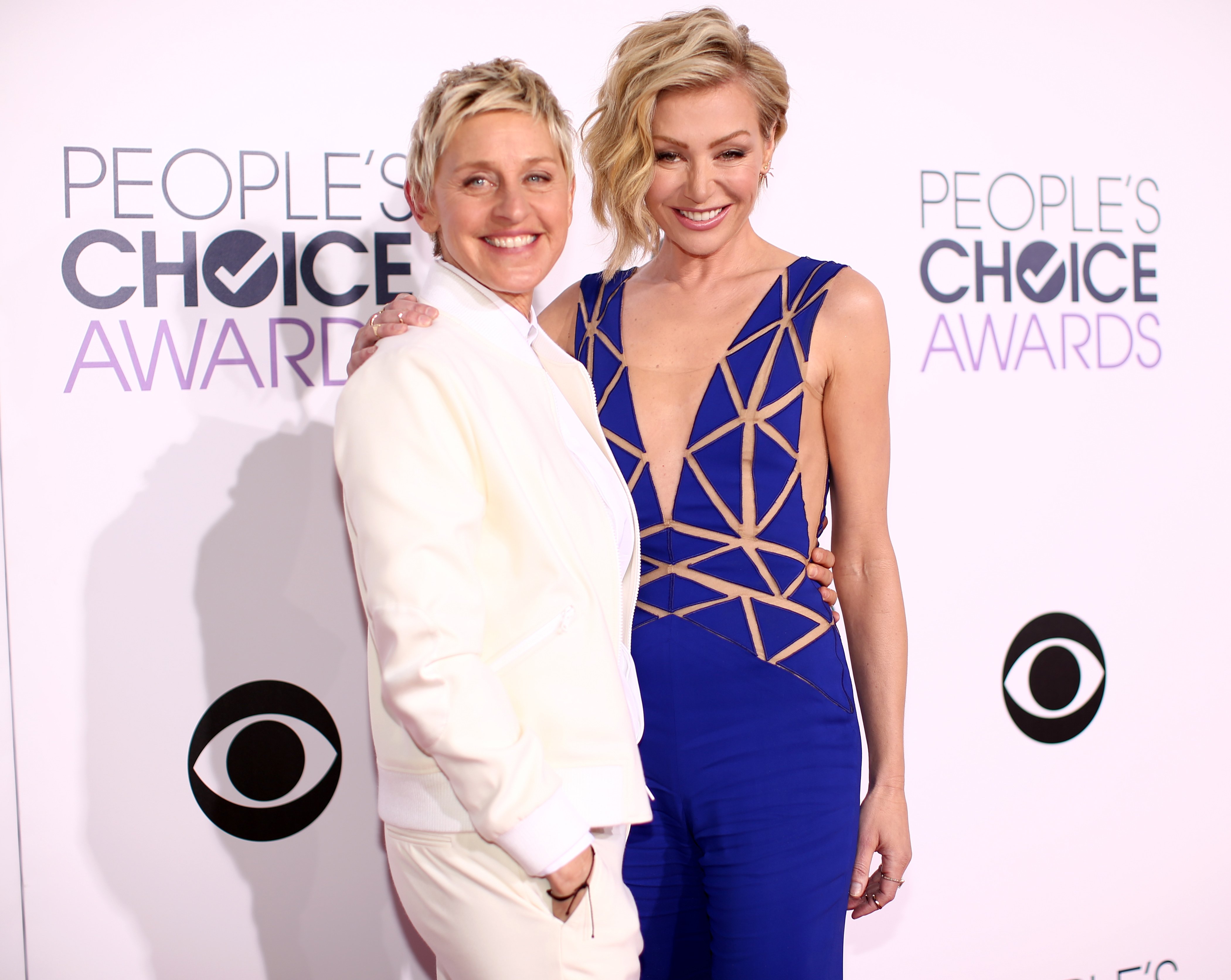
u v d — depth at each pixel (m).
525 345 1.07
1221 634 2.01
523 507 0.93
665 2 1.68
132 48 1.50
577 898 0.89
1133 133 1.92
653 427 1.25
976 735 1.88
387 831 1.01
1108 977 1.98
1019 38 1.84
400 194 1.60
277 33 1.55
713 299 1.29
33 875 1.55
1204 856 2.02
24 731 1.53
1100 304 1.91
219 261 1.55
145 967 1.59
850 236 1.77
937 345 1.82
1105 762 1.96
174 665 1.57
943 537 1.84
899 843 1.26
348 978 1.67
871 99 1.77
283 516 1.59
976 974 1.91
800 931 1.13
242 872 1.62
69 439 1.52
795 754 1.16
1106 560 1.94
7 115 1.47
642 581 1.22
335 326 1.59
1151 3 1.91
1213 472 1.99
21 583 1.52
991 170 1.84
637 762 0.99
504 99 0.97
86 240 1.51
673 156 1.21
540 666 0.94
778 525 1.21
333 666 1.63
